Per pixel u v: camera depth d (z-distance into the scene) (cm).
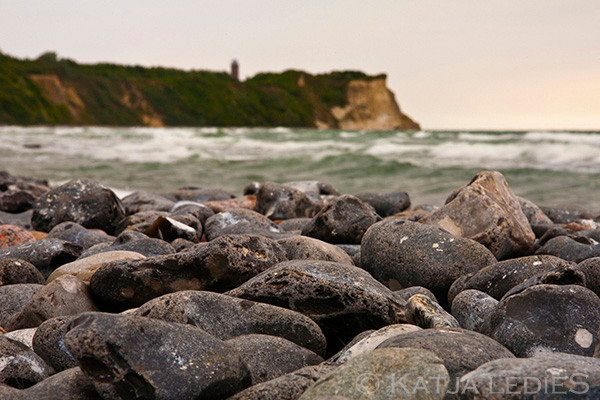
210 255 357
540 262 363
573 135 2041
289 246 438
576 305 294
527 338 282
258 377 264
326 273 332
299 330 306
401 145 2088
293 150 2189
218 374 236
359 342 278
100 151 2305
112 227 704
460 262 402
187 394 227
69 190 700
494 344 258
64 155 2169
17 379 287
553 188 1212
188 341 243
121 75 12338
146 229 570
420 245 411
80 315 247
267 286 331
